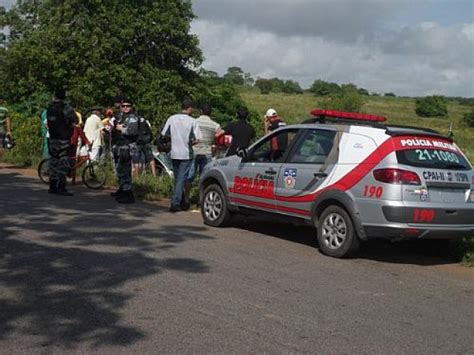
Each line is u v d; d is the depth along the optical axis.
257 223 10.87
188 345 5.11
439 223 7.98
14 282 6.62
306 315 6.00
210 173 10.40
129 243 8.59
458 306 6.62
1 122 17.47
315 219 8.76
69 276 6.89
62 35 24.59
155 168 15.09
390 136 8.16
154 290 6.53
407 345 5.36
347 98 49.72
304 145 9.16
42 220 9.87
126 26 24.44
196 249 8.52
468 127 58.91
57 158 12.75
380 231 7.99
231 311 5.99
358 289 7.02
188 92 25.41
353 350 5.16
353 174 8.27
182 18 26.02
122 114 12.30
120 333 5.32
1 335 5.20
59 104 12.72
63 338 5.18
